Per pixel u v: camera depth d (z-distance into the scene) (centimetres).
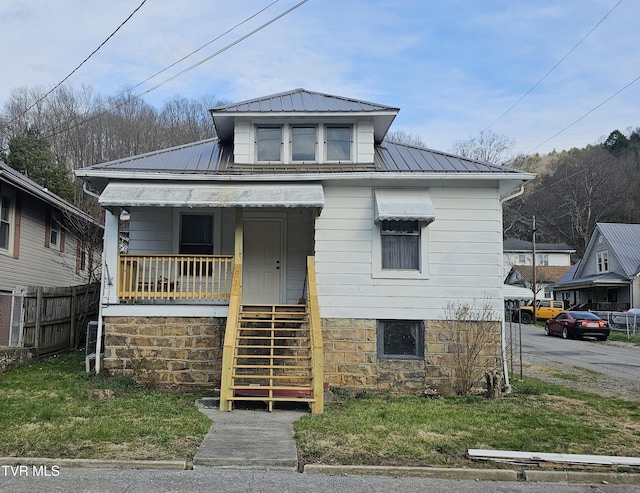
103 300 1126
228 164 1245
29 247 1769
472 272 1174
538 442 747
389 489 575
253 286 1326
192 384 1112
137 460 621
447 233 1183
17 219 1675
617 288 3681
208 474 600
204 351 1123
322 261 1173
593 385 1313
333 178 1160
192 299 1218
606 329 2572
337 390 1116
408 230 1193
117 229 1144
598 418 914
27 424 749
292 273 1335
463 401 1042
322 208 1171
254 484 573
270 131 1290
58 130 3816
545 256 5906
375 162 1260
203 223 1322
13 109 3822
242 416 870
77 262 2248
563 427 835
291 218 1350
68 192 3055
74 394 965
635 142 7112
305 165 1245
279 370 1109
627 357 1928
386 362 1152
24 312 1362
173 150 1345
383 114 1258
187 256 1141
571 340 2598
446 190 1191
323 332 1157
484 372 1148
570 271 4478
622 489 605
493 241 1180
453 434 773
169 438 706
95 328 1273
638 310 3089
